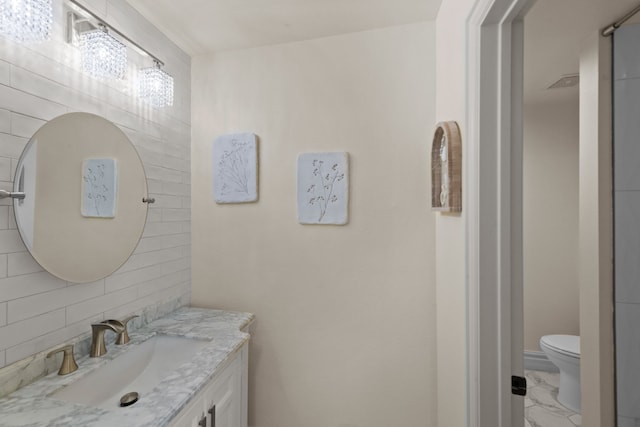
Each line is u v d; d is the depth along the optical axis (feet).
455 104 3.73
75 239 3.53
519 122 2.91
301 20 4.83
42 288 3.26
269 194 5.51
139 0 4.36
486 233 2.93
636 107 4.32
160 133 5.05
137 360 4.05
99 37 3.49
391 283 5.06
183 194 5.65
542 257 8.23
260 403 5.58
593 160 4.64
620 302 4.39
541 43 5.11
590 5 4.14
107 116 4.04
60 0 3.43
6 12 2.53
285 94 5.43
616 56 4.43
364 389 5.18
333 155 5.17
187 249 5.77
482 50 2.91
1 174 2.88
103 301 4.01
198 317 5.13
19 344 3.04
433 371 4.93
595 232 4.60
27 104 3.10
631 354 4.34
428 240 4.92
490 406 2.95
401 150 4.99
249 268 5.61
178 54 5.50
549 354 6.94
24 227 3.01
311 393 5.38
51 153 3.28
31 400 2.81
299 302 5.41
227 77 5.68
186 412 3.10
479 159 2.93
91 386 3.37
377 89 5.07
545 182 8.18
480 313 2.95
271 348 5.53
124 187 4.20
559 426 6.18
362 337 5.17
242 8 4.52
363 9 4.58
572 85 6.89
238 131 5.64
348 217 5.17
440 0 4.39
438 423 4.84
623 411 4.36
